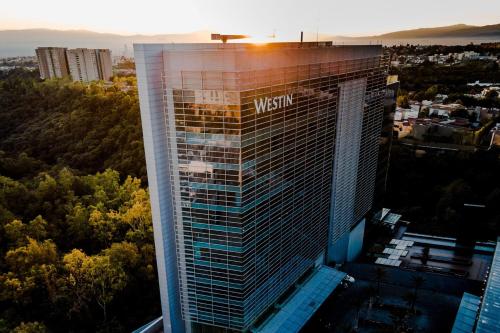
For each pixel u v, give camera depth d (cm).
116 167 19038
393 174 18712
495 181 16775
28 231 13088
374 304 10644
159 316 11131
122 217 13600
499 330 8119
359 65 10725
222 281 8331
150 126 7250
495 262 10169
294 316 9569
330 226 11781
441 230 15262
